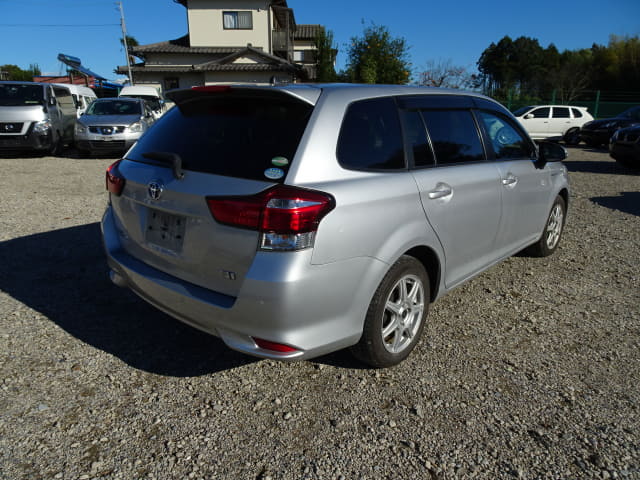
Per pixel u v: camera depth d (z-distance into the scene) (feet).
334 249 7.41
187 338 10.46
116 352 9.79
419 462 7.11
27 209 21.33
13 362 9.27
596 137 59.16
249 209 7.02
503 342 10.66
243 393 8.62
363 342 8.61
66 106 47.26
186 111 9.17
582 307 12.57
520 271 15.11
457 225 10.12
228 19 106.01
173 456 7.09
